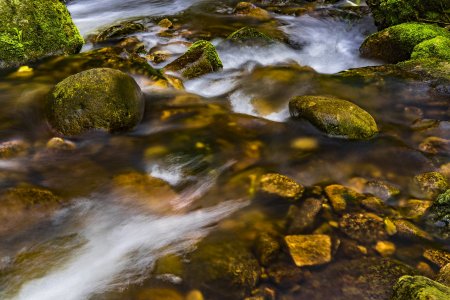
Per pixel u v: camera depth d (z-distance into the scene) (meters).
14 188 2.90
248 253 2.71
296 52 4.84
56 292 2.58
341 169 3.21
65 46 4.05
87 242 2.78
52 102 3.31
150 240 2.79
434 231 2.83
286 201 2.98
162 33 5.04
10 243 2.72
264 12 5.86
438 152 3.32
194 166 3.21
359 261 2.70
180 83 3.93
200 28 5.28
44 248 2.74
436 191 3.04
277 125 3.56
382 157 3.29
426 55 4.10
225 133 3.48
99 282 2.61
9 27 3.79
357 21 5.62
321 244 2.76
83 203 2.95
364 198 3.01
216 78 4.13
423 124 3.54
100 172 3.12
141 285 2.59
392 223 2.86
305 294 2.57
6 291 2.58
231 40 4.64
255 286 2.59
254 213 2.92
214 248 2.73
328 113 3.41
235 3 6.44
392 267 2.68
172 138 3.40
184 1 6.61
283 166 3.23
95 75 3.31
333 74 4.18
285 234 2.80
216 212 2.93
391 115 3.67
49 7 3.96
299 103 3.54
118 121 3.32
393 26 4.48
